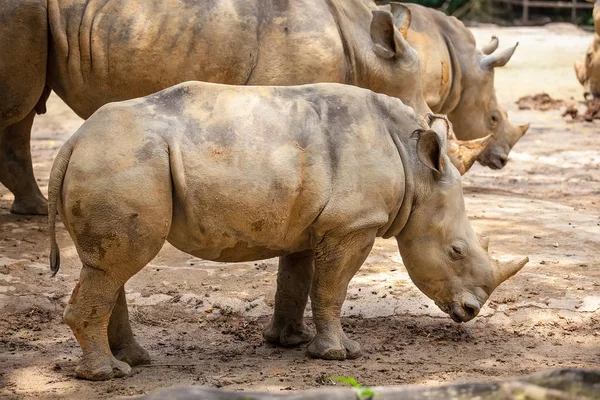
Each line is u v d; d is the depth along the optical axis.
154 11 31.41
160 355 24.11
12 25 31.67
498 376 22.31
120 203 20.66
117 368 21.91
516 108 67.50
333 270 22.81
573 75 75.69
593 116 65.56
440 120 24.45
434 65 40.72
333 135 22.42
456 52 42.78
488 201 41.59
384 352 24.28
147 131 21.19
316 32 31.31
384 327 26.47
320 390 13.51
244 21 31.22
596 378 13.48
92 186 20.70
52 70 32.75
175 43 31.25
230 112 21.91
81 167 20.84
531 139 59.31
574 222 37.34
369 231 22.77
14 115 32.94
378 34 32.03
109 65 31.64
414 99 32.66
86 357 21.78
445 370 22.72
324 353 23.28
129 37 31.34
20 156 36.41
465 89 43.12
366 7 32.84
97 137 21.08
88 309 21.41
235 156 21.50
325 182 22.03
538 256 32.28
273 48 31.31
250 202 21.48
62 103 65.19
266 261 31.81
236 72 31.44
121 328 22.95
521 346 25.09
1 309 27.34
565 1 115.19
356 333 25.91
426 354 24.20
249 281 29.75
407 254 24.11
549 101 68.75
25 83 32.47
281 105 22.41
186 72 31.44
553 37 93.62
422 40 40.78
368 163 22.50
